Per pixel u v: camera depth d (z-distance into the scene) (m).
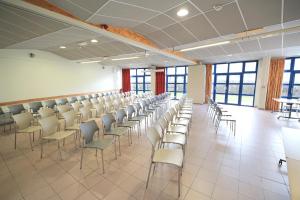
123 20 3.22
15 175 2.77
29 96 6.82
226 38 4.43
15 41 4.64
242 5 2.67
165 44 5.01
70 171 2.89
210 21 3.30
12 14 2.74
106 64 11.29
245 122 6.13
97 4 2.48
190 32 3.93
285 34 4.25
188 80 10.67
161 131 3.25
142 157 3.42
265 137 4.56
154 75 12.56
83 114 4.60
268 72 8.16
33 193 2.35
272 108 8.34
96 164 3.13
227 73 10.12
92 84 10.35
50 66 7.61
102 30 3.43
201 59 9.02
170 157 2.48
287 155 2.04
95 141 3.12
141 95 9.34
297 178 1.54
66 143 4.11
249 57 8.26
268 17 3.04
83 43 5.21
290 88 8.06
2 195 2.30
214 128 5.42
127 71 13.44
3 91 5.99
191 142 4.22
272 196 2.29
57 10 2.60
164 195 2.32
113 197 2.28
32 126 4.01
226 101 10.34
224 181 2.62
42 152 3.58
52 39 4.47
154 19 3.24
